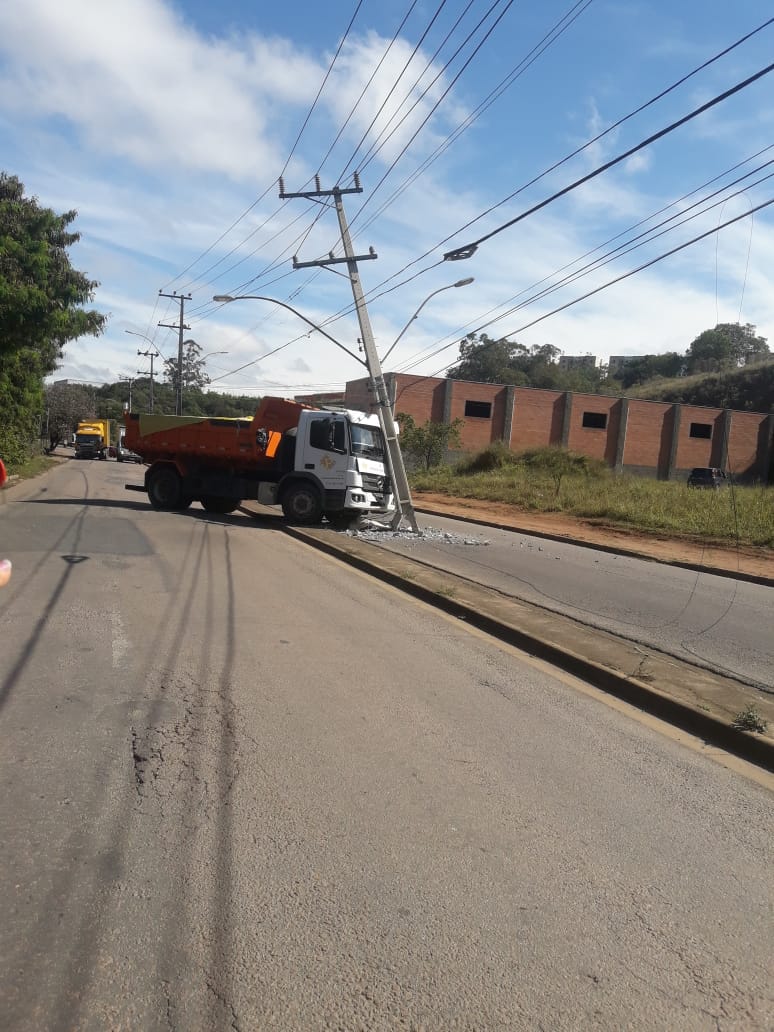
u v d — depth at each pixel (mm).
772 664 7668
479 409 56781
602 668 6738
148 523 16375
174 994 2598
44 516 16141
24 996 2551
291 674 6281
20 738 4637
